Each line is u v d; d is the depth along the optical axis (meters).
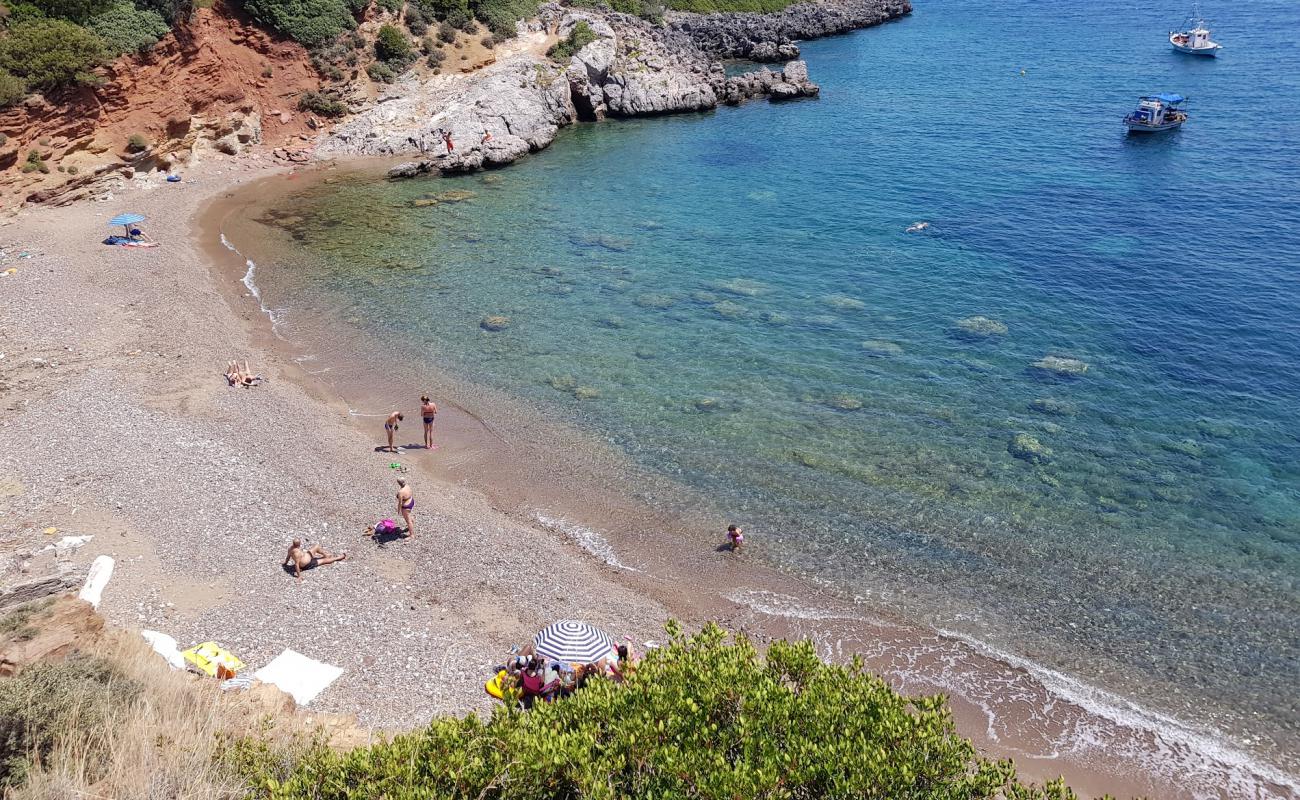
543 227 55.25
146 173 60.72
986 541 26.47
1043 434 31.75
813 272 47.50
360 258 50.06
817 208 57.75
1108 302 42.19
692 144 74.38
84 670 15.86
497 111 73.75
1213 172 59.94
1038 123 75.38
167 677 17.30
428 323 42.09
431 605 23.50
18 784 12.82
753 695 13.91
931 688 21.38
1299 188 55.50
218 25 66.88
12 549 23.97
